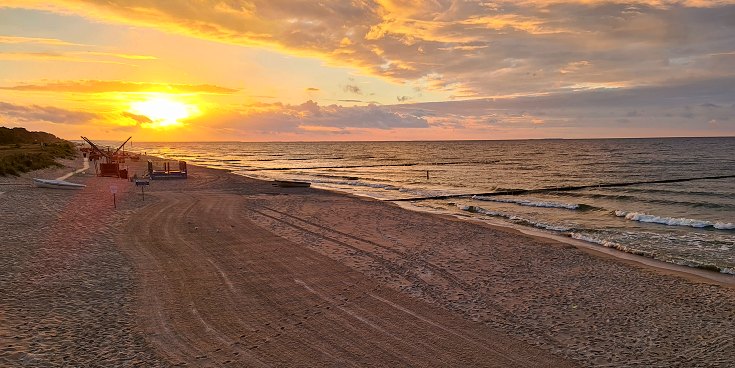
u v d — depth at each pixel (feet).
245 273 40.32
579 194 116.47
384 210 80.84
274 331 28.73
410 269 43.50
